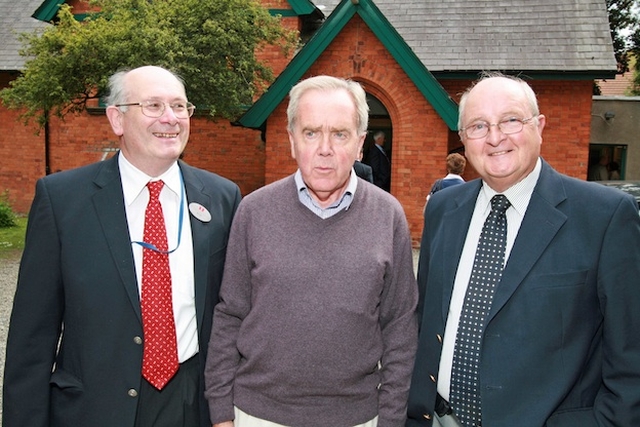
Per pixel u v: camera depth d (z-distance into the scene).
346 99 2.39
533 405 2.11
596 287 2.14
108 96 2.59
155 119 2.46
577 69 12.17
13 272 8.79
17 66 14.59
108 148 14.73
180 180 2.68
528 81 12.62
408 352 2.52
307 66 10.90
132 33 9.00
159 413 2.44
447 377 2.40
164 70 2.61
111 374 2.35
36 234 2.40
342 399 2.36
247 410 2.40
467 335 2.32
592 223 2.16
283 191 2.54
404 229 2.59
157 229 2.52
